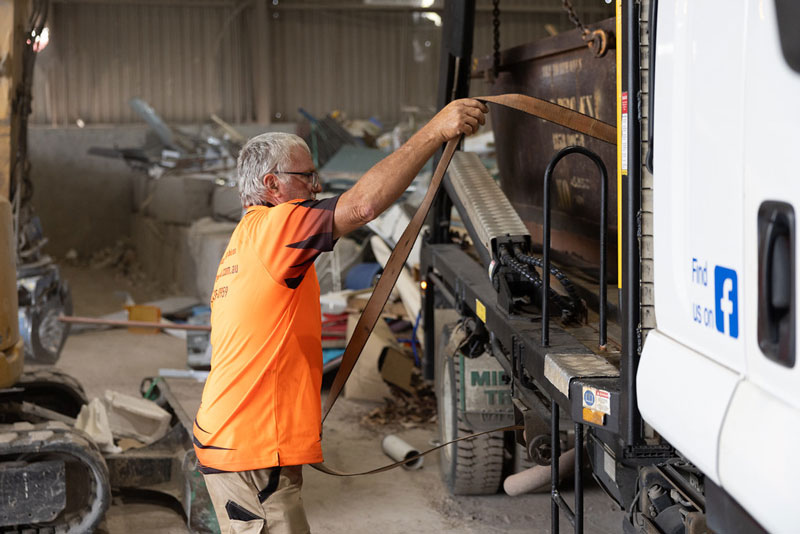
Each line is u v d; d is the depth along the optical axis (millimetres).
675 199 1908
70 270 15234
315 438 2652
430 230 5527
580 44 3828
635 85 2068
